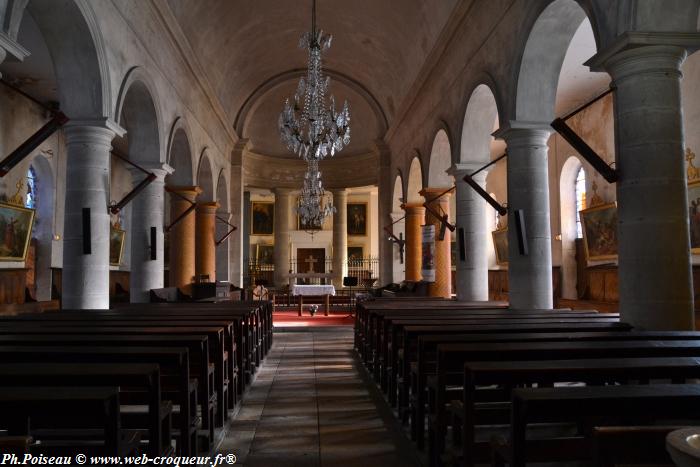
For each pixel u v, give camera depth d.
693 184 10.75
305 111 13.27
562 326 5.49
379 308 9.38
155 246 12.35
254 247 31.86
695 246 10.82
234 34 17.19
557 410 2.43
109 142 9.31
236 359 7.45
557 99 15.45
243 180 23.31
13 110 14.14
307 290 18.81
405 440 5.66
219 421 5.85
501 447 3.26
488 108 12.12
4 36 6.28
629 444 1.94
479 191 10.66
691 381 4.89
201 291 15.66
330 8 17.42
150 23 11.39
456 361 4.10
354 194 32.81
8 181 13.95
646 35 5.85
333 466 4.92
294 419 6.45
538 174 9.31
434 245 15.80
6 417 2.65
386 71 19.75
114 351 3.89
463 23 11.97
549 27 8.51
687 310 5.89
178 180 15.69
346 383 8.55
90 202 8.99
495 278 21.89
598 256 15.06
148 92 11.34
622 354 3.86
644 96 5.99
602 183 14.85
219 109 18.61
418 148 17.31
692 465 1.40
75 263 8.95
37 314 7.74
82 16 8.15
